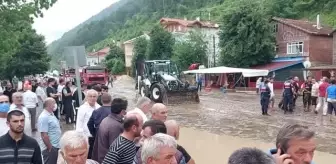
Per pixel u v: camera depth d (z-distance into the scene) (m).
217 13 103.56
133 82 66.62
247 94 36.38
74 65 9.13
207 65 55.22
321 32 44.22
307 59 44.19
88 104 7.44
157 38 63.41
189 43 55.56
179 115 20.48
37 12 19.22
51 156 6.68
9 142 4.66
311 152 2.43
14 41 20.19
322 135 13.65
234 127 15.97
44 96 15.40
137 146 4.73
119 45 113.62
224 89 38.94
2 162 4.61
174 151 2.90
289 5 73.69
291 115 19.73
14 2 18.81
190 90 27.02
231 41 46.22
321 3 70.31
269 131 14.74
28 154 4.73
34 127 12.41
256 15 45.41
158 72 28.22
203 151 11.30
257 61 45.81
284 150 2.48
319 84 19.83
